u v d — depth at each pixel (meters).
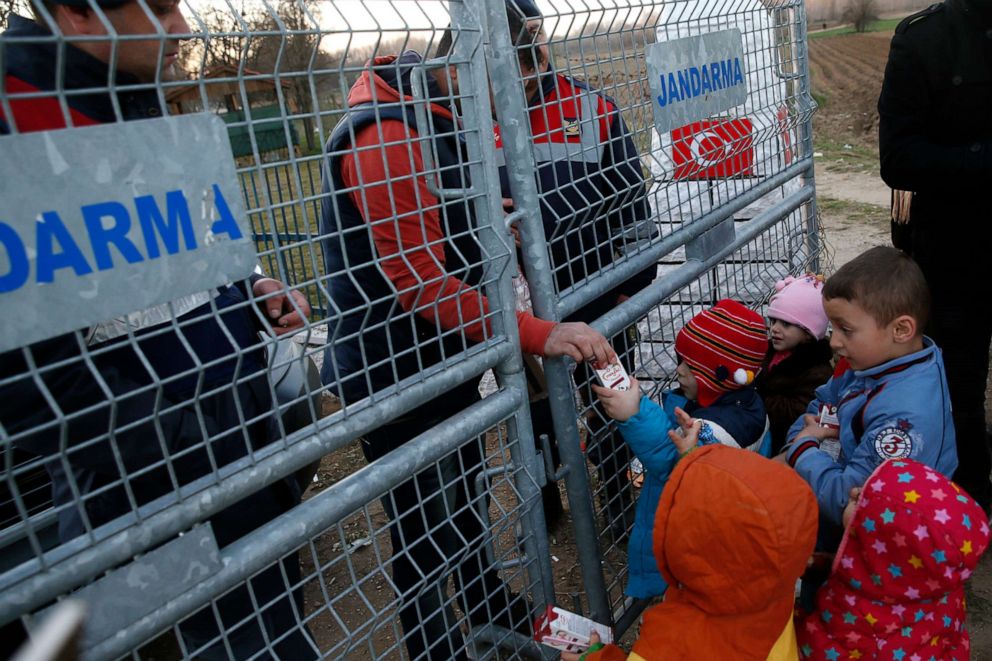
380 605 2.95
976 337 2.57
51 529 2.13
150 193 1.05
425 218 1.82
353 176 1.78
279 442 1.28
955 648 1.73
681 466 1.61
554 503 3.22
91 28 1.25
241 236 1.17
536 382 1.98
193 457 1.44
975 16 2.29
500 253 1.69
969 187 2.37
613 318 2.06
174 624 1.18
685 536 1.55
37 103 1.24
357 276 1.95
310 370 2.33
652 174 2.19
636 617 2.40
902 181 2.49
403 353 1.49
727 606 1.54
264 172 1.19
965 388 2.60
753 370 2.11
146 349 1.41
